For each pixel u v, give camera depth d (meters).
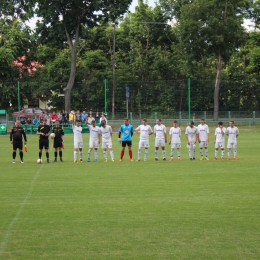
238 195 16.64
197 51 67.94
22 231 12.23
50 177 21.38
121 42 87.31
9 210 14.55
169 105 68.75
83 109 69.19
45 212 14.25
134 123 62.25
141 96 68.81
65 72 74.44
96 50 81.19
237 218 13.38
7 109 69.62
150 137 50.69
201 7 65.56
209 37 65.62
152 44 87.88
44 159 30.34
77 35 66.25
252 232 12.02
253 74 78.75
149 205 15.09
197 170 23.52
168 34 87.56
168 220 13.20
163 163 26.97
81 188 18.31
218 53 67.62
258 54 70.94
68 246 11.02
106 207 14.85
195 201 15.66
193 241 11.32
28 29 75.19
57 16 65.38
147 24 86.00
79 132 27.81
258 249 10.74
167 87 68.88
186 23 66.44
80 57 79.94
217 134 29.03
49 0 64.00
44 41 67.56
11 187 18.67
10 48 71.12
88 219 13.38
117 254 10.45
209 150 36.53
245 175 21.67
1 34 75.12
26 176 21.78
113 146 40.12
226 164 26.22
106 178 20.89
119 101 68.69
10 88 68.38
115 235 11.82
